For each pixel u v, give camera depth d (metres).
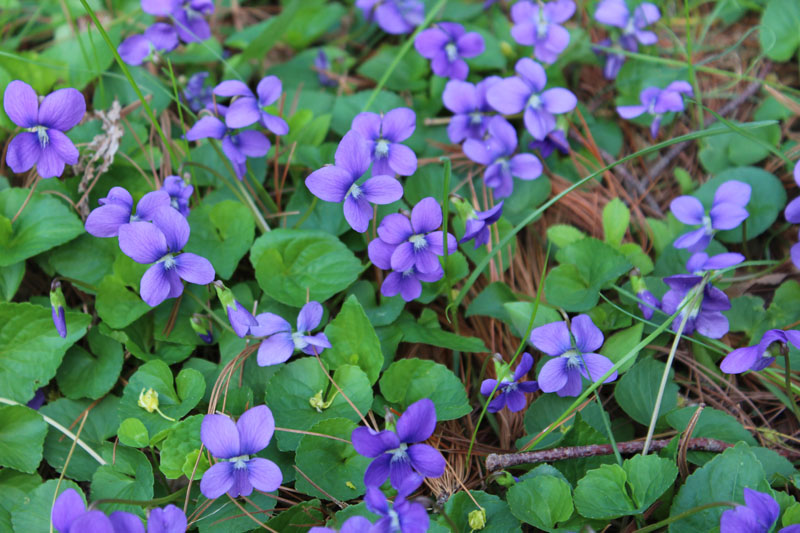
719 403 0.59
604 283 0.60
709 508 0.54
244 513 0.55
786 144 0.65
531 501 0.55
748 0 0.71
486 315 0.60
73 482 0.56
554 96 0.62
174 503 0.56
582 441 0.57
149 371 0.57
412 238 0.57
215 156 0.64
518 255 0.63
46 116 0.56
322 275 0.60
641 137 0.67
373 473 0.53
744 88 0.69
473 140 0.62
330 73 0.69
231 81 0.59
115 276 0.59
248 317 0.56
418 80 0.69
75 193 0.62
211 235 0.61
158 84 0.64
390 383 0.58
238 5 0.73
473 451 0.58
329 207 0.62
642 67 0.68
